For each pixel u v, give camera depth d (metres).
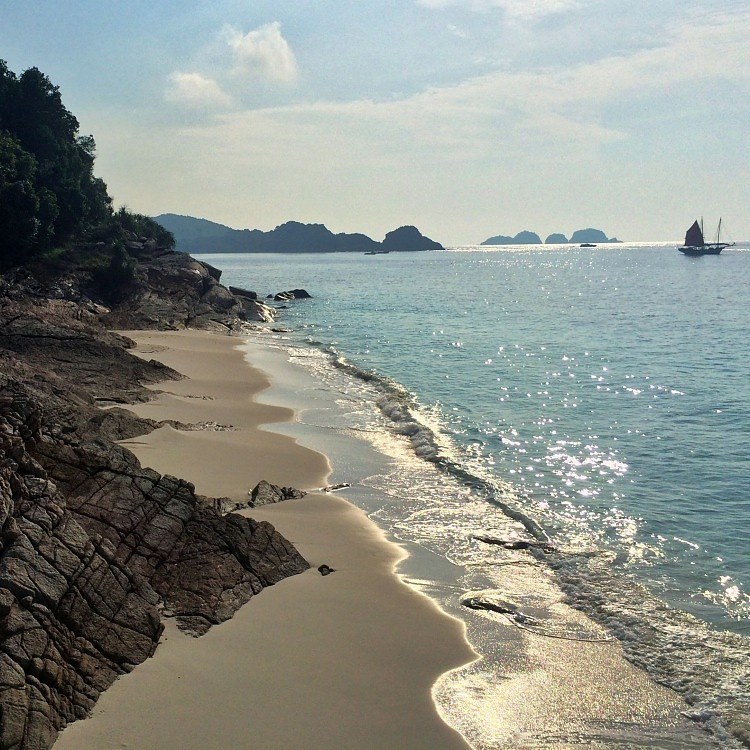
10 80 84.06
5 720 8.88
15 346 32.16
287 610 13.24
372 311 82.00
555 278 151.38
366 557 16.03
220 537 14.34
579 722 10.69
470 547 16.97
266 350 51.12
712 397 33.84
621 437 26.94
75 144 91.44
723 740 10.32
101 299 67.06
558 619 13.76
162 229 96.44
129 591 11.76
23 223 65.44
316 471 22.28
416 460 23.91
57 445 13.95
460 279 152.25
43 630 10.03
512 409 31.62
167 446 22.55
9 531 10.70
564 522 18.73
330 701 10.70
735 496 20.62
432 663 11.96
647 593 14.84
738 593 14.92
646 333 58.81
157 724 9.80
